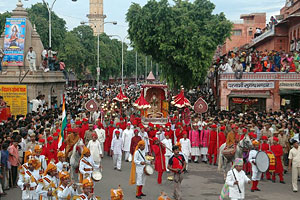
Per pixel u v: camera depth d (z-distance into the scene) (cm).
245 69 2969
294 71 2783
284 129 1712
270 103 2823
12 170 1287
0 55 2705
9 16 5584
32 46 3058
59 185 889
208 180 1455
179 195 1179
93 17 14812
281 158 1445
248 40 6206
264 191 1320
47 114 1958
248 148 1464
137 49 3494
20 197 1190
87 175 1105
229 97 2908
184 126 1831
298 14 3092
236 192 983
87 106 2258
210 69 4328
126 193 1266
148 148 1694
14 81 2719
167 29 3306
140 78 13400
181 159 1187
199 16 3503
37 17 5459
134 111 2889
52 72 3098
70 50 5850
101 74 7575
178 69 3584
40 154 1163
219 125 1845
